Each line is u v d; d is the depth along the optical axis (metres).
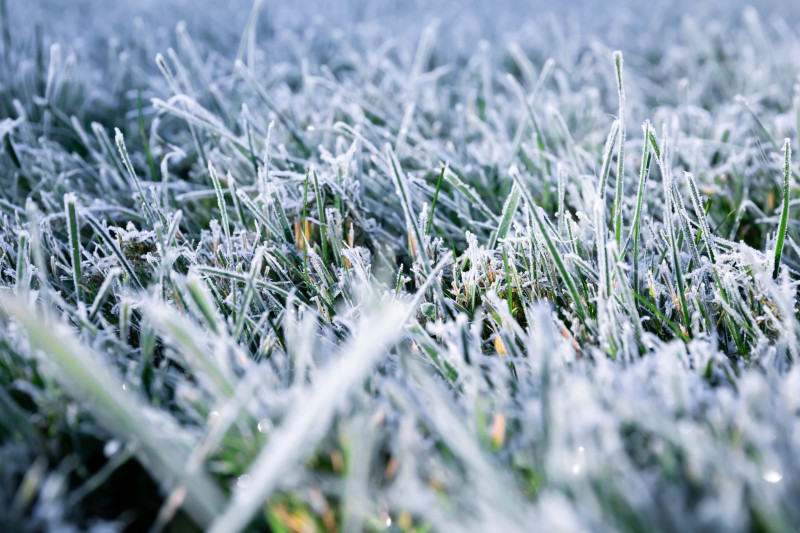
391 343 0.22
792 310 0.22
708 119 0.38
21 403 0.20
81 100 0.42
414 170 0.34
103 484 0.19
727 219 0.30
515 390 0.21
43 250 0.27
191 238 0.29
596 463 0.17
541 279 0.25
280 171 0.30
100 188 0.33
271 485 0.16
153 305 0.20
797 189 0.30
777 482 0.17
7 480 0.18
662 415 0.18
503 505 0.16
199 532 0.18
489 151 0.35
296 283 0.27
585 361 0.21
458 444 0.17
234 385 0.19
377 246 0.28
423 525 0.17
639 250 0.27
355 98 0.37
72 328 0.23
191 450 0.18
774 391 0.19
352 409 0.19
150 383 0.21
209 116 0.31
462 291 0.25
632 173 0.32
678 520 0.16
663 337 0.24
